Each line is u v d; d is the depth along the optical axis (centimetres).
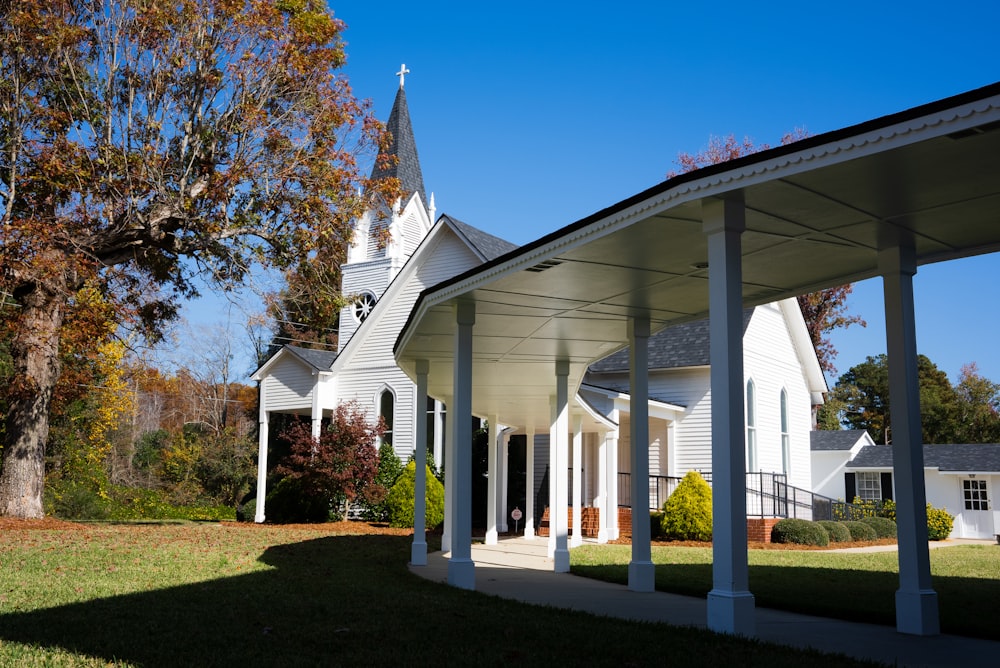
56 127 2000
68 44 1970
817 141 618
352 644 650
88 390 2872
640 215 761
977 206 741
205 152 2222
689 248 857
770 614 896
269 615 785
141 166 2056
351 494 2391
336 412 2564
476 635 693
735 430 700
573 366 1480
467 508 1065
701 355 2452
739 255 719
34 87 2058
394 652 620
